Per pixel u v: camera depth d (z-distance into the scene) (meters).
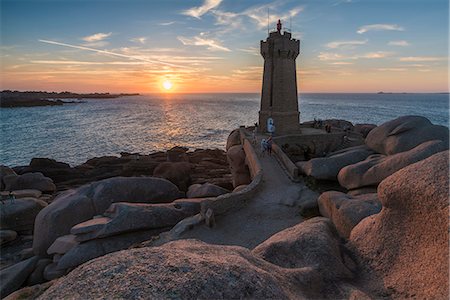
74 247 16.75
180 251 4.52
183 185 33.31
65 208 19.84
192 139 77.94
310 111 168.50
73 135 81.12
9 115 135.88
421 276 5.58
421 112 155.62
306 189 19.75
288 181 21.44
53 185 33.50
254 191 18.95
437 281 5.23
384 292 5.82
